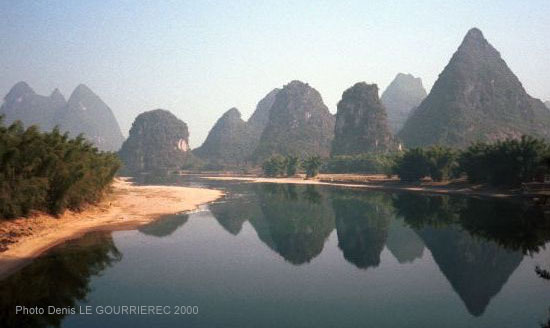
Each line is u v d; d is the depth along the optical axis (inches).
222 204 2586.1
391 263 1158.3
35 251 1140.5
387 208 2407.7
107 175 2113.7
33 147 1300.4
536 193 2524.6
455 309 794.8
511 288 923.4
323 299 850.1
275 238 1509.6
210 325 698.2
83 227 1545.3
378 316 754.2
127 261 1120.8
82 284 917.8
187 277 984.3
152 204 2374.5
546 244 1368.1
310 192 3654.0
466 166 3248.0
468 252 1282.0
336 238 1526.8
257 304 809.5
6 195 1211.2
